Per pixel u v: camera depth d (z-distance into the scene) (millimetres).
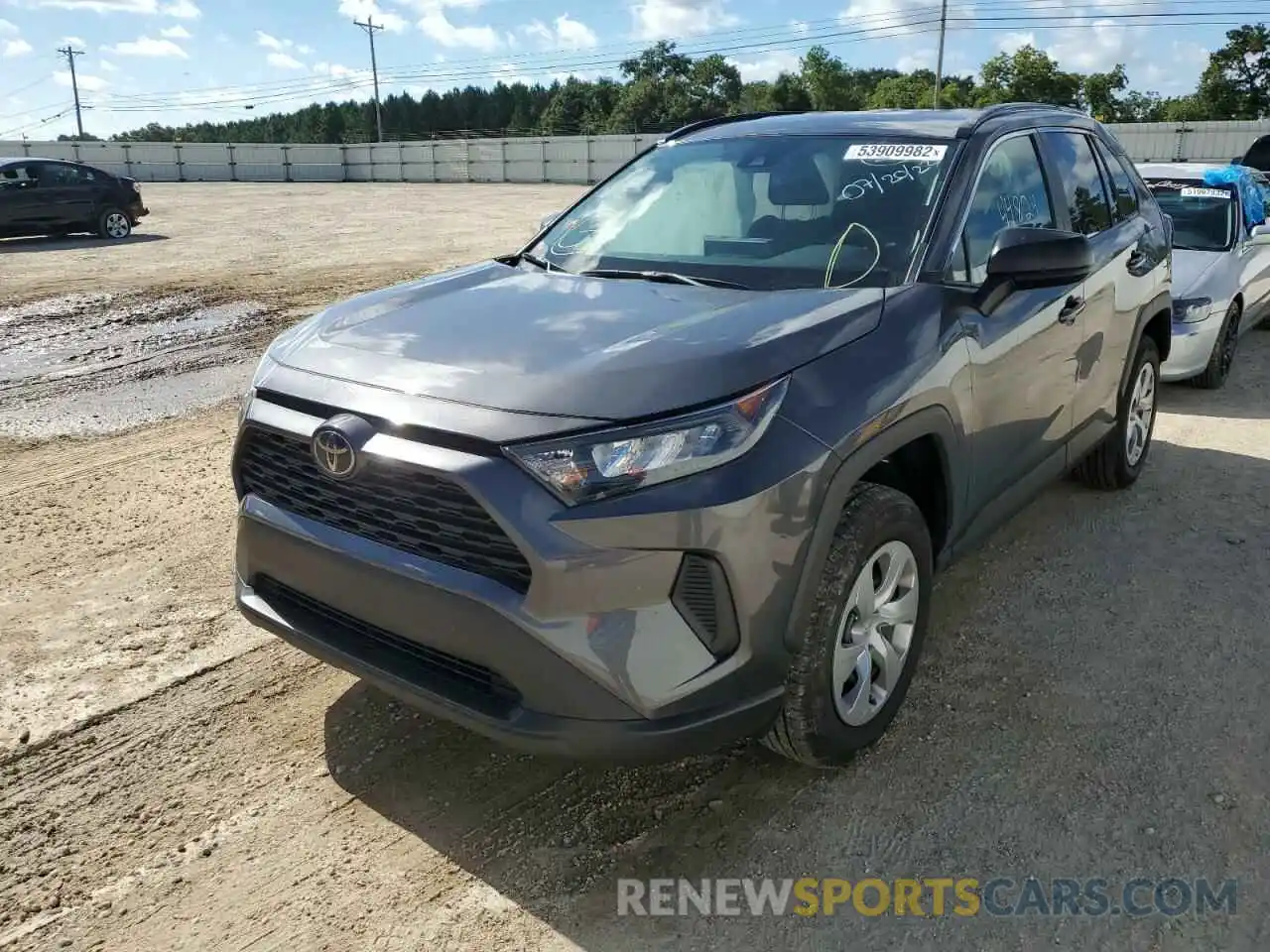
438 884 2529
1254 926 2375
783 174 3641
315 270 13695
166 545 4539
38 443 6098
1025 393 3531
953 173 3414
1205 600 4012
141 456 5844
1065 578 4211
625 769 2977
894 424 2715
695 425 2320
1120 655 3588
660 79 80438
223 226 20656
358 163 50000
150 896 2475
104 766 2967
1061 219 4047
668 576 2291
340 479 2506
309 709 3273
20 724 3158
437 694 2459
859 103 78938
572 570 2236
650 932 2375
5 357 8508
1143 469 5531
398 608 2484
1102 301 4172
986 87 56406
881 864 2590
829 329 2711
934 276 3139
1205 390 7250
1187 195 7793
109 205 17969
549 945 2340
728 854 2629
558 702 2301
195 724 3180
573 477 2252
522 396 2393
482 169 48406
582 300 3037
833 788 2879
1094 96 56719
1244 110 57938
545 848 2656
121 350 8805
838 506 2543
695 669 2357
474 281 3447
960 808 2789
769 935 2365
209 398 7219
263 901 2463
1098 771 2941
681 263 3398
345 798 2844
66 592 4062
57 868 2564
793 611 2502
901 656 3010
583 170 46312
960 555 3402
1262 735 3113
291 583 2768
